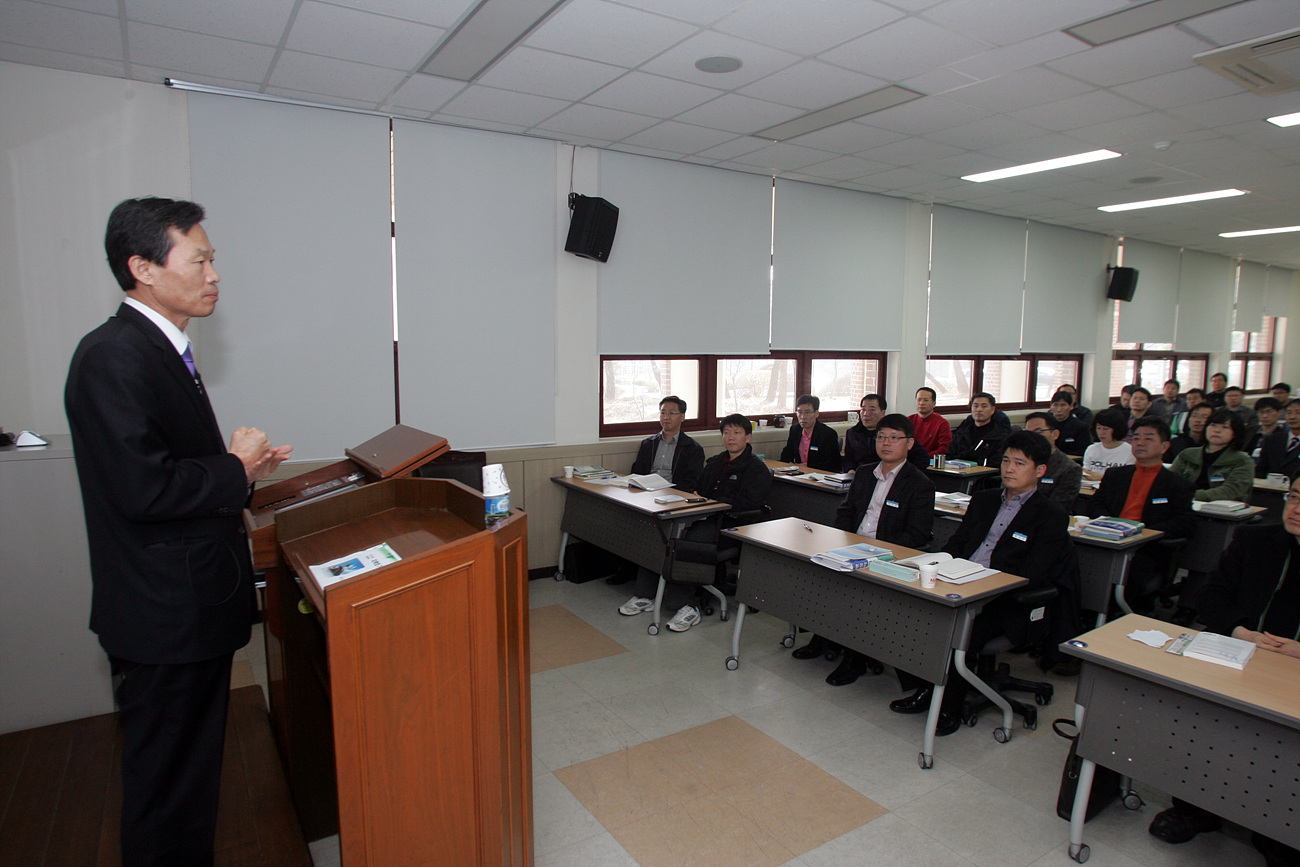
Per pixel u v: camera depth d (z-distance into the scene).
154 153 3.58
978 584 2.60
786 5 2.79
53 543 2.58
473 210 4.43
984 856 2.13
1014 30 3.02
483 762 1.47
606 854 2.11
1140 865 2.11
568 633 3.89
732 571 4.61
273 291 3.90
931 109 4.02
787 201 5.75
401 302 4.26
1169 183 5.77
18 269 3.34
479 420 4.57
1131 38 3.09
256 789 2.17
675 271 5.23
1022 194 6.21
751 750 2.72
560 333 4.82
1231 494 4.39
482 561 1.43
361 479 2.15
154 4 2.74
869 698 3.17
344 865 1.28
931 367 7.03
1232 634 2.26
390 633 1.30
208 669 1.50
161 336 1.43
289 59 3.29
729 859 2.10
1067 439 6.29
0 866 1.79
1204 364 10.12
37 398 3.41
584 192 4.81
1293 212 6.90
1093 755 2.08
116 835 1.92
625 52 3.24
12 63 3.27
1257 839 2.12
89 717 2.66
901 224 6.45
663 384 5.48
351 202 4.07
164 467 1.32
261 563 1.62
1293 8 2.81
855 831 2.24
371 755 1.30
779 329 5.80
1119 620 2.32
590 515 4.54
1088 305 8.15
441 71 3.46
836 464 5.48
